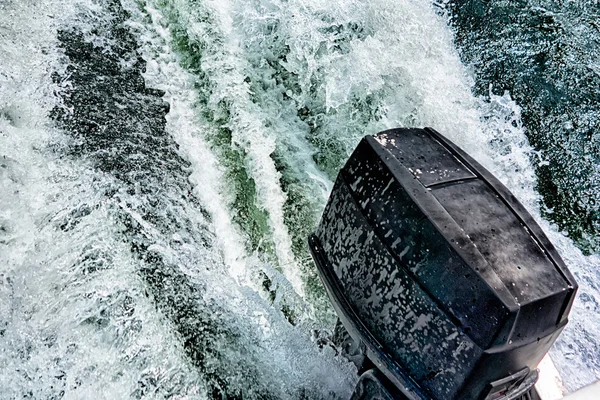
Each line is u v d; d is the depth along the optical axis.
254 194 2.69
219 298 2.16
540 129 3.67
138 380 1.83
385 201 1.61
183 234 2.34
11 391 1.70
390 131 1.82
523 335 1.41
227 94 3.04
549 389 2.15
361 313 1.65
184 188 2.54
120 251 2.13
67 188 2.24
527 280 1.44
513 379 1.49
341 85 3.32
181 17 3.33
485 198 1.64
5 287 1.89
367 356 1.68
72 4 3.10
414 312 1.50
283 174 2.84
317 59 3.34
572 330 2.85
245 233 2.52
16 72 2.59
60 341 1.83
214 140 2.84
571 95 3.85
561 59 4.02
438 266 1.46
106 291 1.98
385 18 3.67
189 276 2.18
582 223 3.35
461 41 3.96
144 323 1.95
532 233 1.59
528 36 4.14
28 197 2.14
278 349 2.07
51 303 1.90
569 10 4.41
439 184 1.63
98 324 1.90
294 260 2.52
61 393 1.74
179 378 1.87
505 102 3.73
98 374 1.80
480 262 1.42
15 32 2.77
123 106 2.76
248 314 2.15
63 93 2.64
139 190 2.39
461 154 1.81
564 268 1.53
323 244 1.84
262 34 3.33
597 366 2.72
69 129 2.49
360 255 1.67
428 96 3.52
